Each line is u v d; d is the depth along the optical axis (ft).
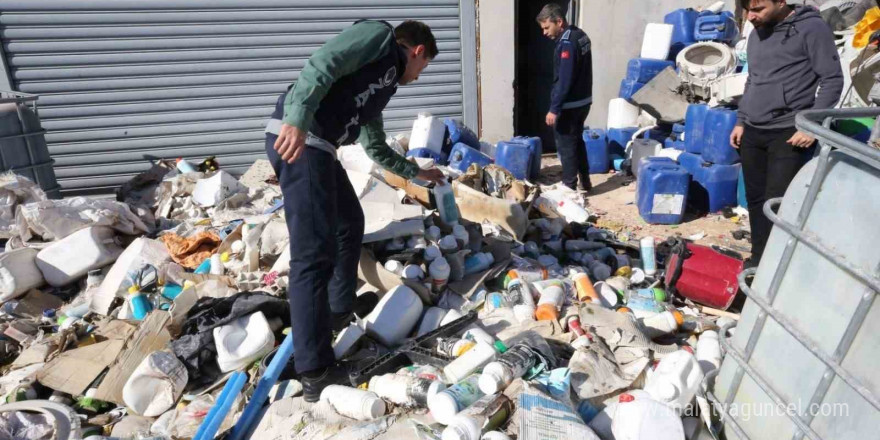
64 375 8.50
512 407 6.56
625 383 7.41
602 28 26.94
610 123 25.88
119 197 18.63
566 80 18.90
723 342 6.09
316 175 7.00
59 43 20.67
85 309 10.94
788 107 10.85
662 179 17.33
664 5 27.20
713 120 18.35
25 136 16.24
